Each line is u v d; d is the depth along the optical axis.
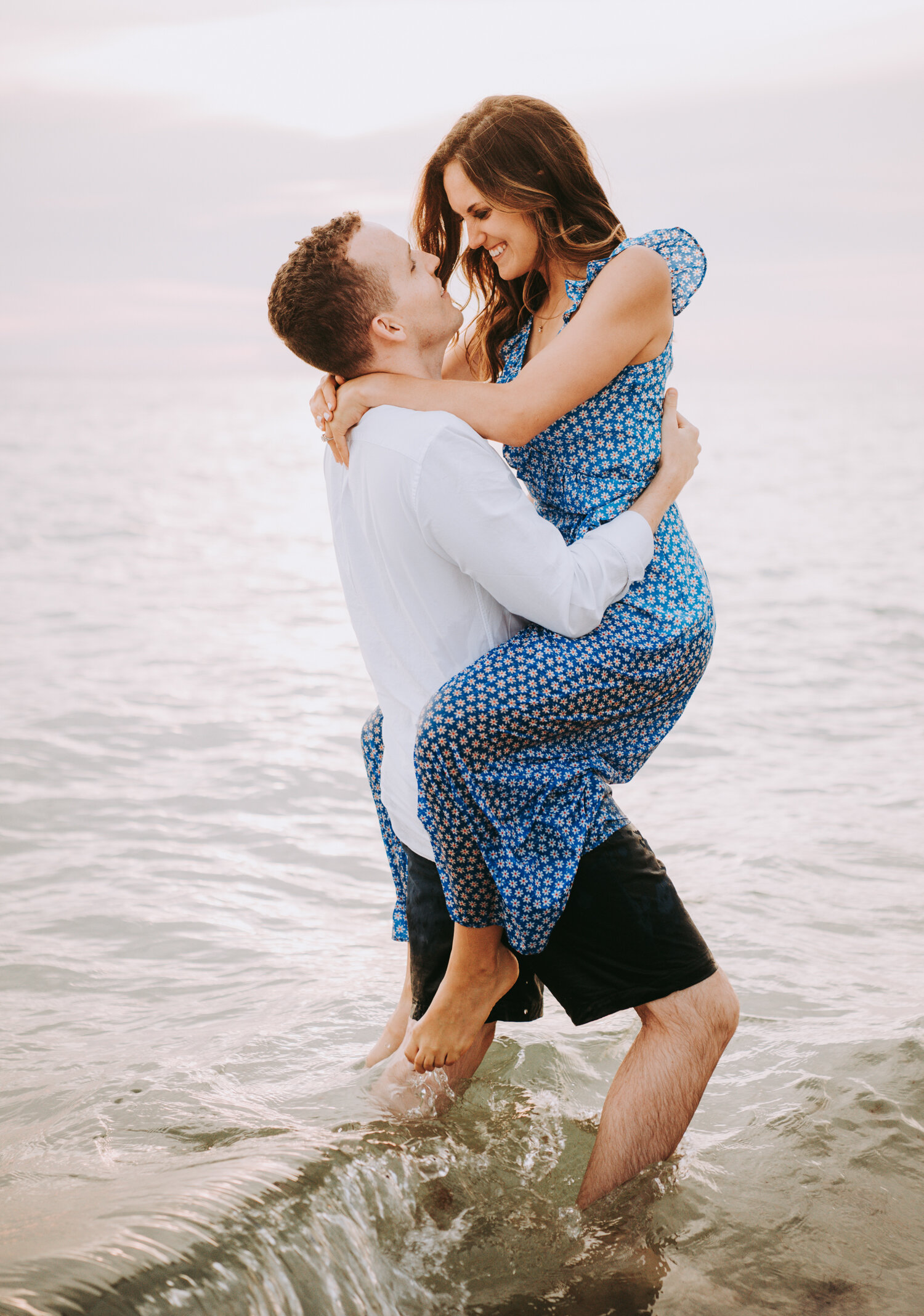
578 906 2.08
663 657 2.09
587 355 2.07
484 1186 2.04
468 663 2.14
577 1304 1.79
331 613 10.24
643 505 2.15
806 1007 2.92
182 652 8.33
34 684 7.15
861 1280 1.87
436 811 2.02
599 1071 2.62
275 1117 2.25
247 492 23.52
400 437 2.04
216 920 3.65
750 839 4.38
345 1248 1.77
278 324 2.18
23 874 4.05
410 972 2.40
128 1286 1.52
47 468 28.31
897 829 4.48
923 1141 2.27
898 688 7.25
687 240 2.20
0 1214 1.85
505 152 2.20
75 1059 2.64
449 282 2.51
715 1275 1.88
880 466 29.22
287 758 5.67
